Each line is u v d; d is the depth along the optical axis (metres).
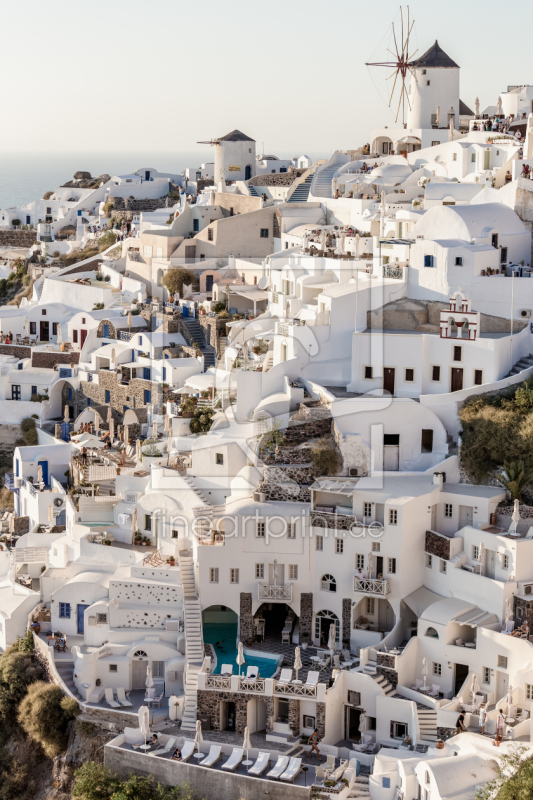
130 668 71.12
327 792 59.38
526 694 61.62
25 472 95.69
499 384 76.56
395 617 70.69
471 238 82.81
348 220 112.69
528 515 68.38
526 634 63.19
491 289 80.44
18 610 78.81
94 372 107.44
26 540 86.25
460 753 60.00
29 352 117.94
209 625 74.38
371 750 64.25
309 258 94.44
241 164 155.12
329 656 69.31
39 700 70.62
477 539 67.69
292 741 64.75
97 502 82.50
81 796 64.12
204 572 71.94
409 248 82.75
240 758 62.88
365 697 65.44
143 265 123.69
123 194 164.00
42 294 129.62
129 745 65.56
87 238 153.50
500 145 109.06
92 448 94.25
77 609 75.88
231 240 119.44
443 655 65.69
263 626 72.19
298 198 124.19
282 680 65.44
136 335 105.94
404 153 124.56
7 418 110.75
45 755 71.88
